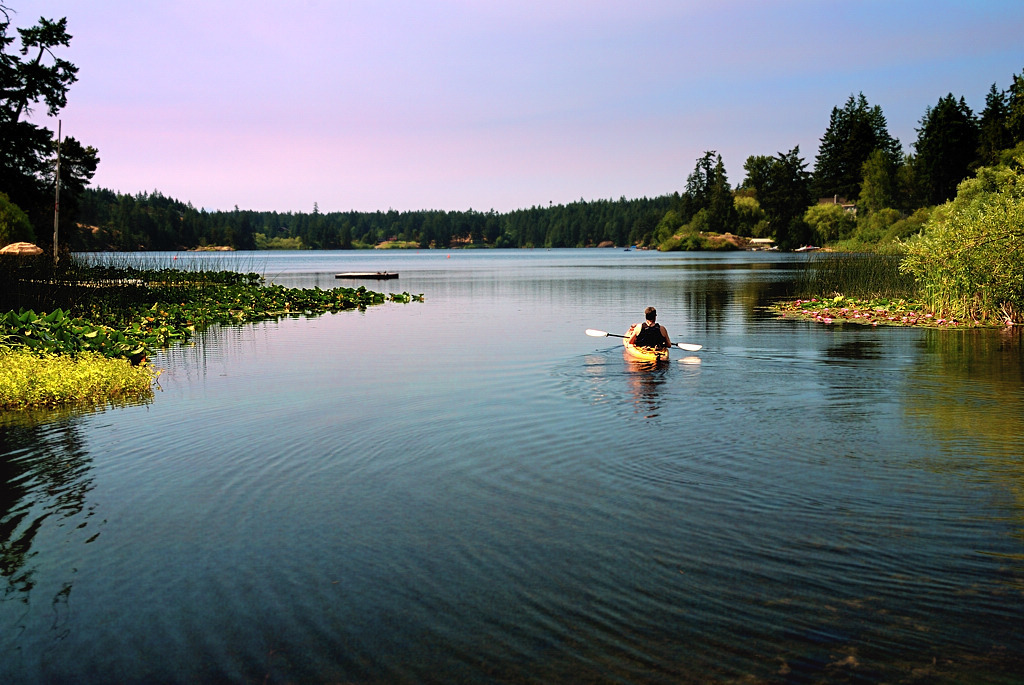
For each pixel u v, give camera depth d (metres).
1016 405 9.48
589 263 81.44
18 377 10.35
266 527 5.68
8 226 38.91
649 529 5.52
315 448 7.84
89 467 7.24
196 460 7.46
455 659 3.92
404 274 58.19
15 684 3.78
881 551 5.08
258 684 3.74
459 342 16.61
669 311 23.73
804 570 4.82
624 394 10.39
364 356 14.54
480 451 7.65
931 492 6.20
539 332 18.53
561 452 7.57
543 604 4.46
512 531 5.54
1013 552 5.03
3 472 7.12
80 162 60.31
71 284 20.03
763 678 3.71
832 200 122.81
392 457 7.48
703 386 10.89
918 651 3.91
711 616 4.29
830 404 9.62
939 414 8.99
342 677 3.79
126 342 14.02
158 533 5.60
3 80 40.19
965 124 89.44
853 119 117.44
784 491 6.28
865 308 22.27
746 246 132.50
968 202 38.38
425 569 4.93
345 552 5.21
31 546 5.39
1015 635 4.04
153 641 4.15
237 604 4.53
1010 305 18.75
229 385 11.47
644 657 3.91
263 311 24.33
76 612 4.47
